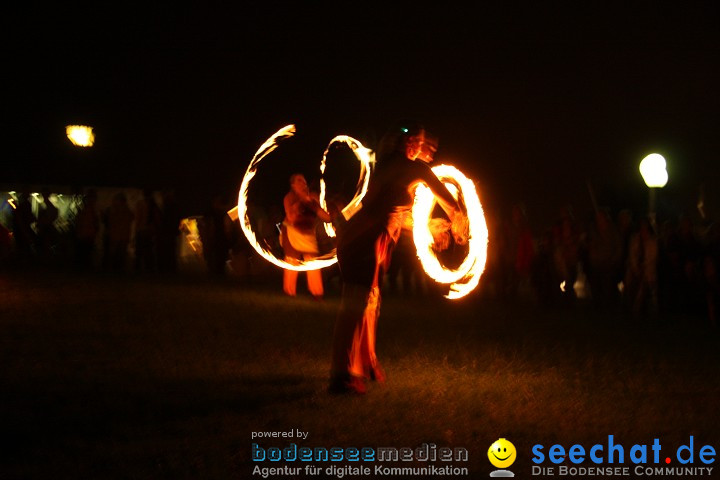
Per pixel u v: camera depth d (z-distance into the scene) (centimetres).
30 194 2952
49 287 1570
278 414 659
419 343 1033
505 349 1010
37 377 777
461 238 781
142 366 845
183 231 3112
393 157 771
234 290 1667
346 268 764
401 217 776
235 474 532
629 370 901
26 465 533
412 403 702
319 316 1279
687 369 922
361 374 756
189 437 595
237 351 944
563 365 915
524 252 1680
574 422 659
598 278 1630
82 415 648
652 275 1506
